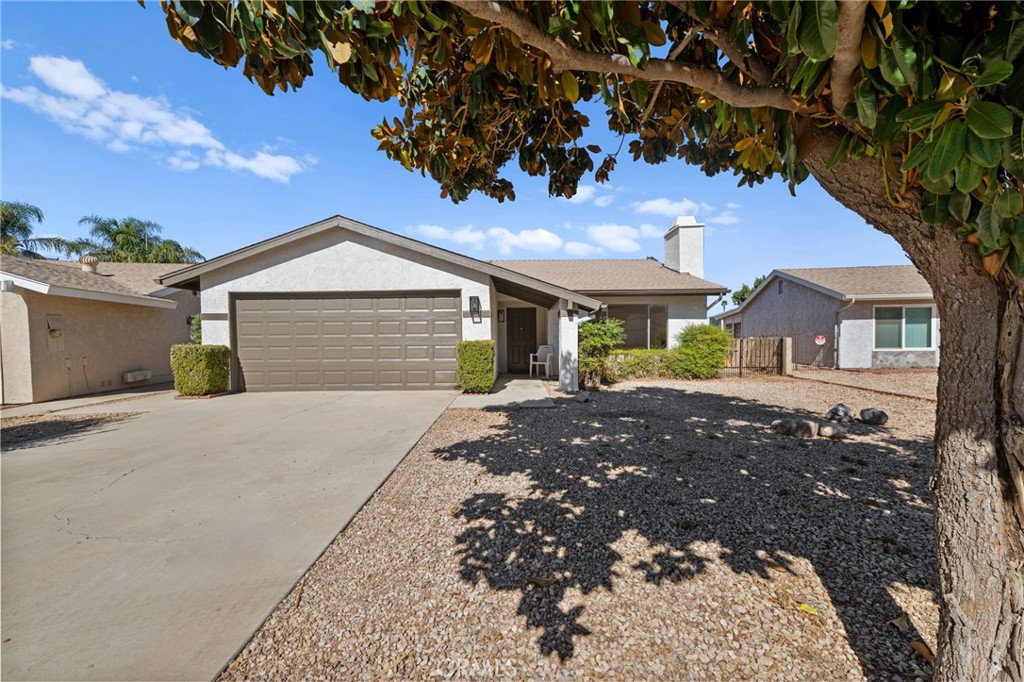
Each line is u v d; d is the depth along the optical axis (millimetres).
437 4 1664
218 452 5312
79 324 11055
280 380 10406
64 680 1827
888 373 14172
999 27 984
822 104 1313
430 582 2555
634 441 5699
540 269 17484
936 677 1551
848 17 949
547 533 3119
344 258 10305
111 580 2582
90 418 7582
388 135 2887
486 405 8492
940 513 1521
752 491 3857
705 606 2285
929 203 1263
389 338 10398
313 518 3428
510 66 1785
